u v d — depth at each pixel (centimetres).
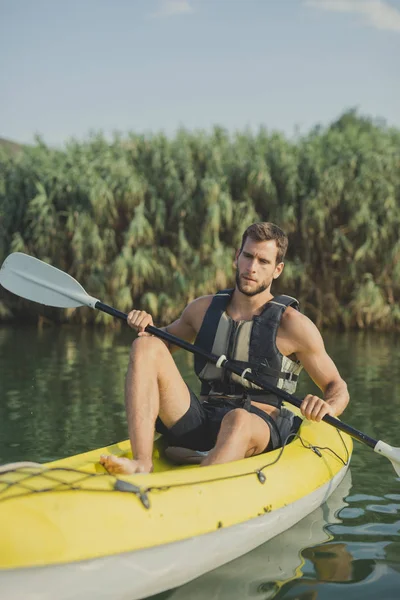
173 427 280
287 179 1248
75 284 352
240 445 268
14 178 1343
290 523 276
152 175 1284
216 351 306
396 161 1261
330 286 1247
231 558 243
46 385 600
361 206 1203
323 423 361
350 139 1315
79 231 1227
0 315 1299
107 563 201
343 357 823
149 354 268
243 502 247
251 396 300
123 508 211
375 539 269
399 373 689
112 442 405
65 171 1296
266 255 301
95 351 857
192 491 233
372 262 1224
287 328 302
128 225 1259
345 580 233
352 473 358
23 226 1335
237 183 1271
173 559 218
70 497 206
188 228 1246
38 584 191
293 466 286
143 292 1238
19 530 191
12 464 211
